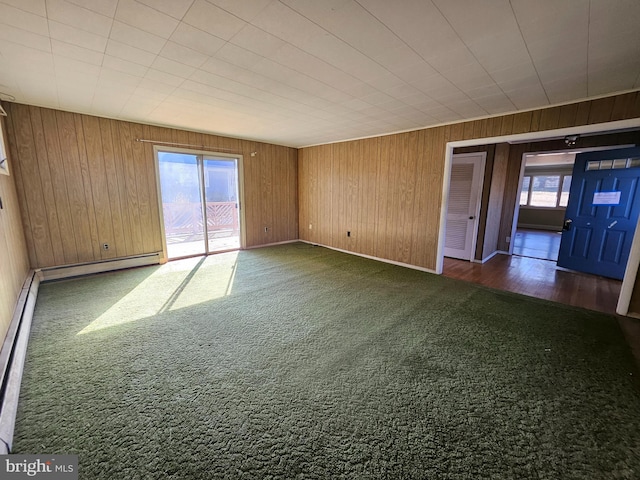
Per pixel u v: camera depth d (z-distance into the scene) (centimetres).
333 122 407
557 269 464
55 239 367
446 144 402
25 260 335
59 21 164
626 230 394
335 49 198
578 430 148
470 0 144
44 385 175
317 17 160
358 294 341
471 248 514
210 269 438
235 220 601
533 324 267
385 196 490
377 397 170
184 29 174
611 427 150
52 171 356
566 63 213
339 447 136
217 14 158
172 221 560
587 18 157
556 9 150
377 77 244
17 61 218
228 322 264
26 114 333
